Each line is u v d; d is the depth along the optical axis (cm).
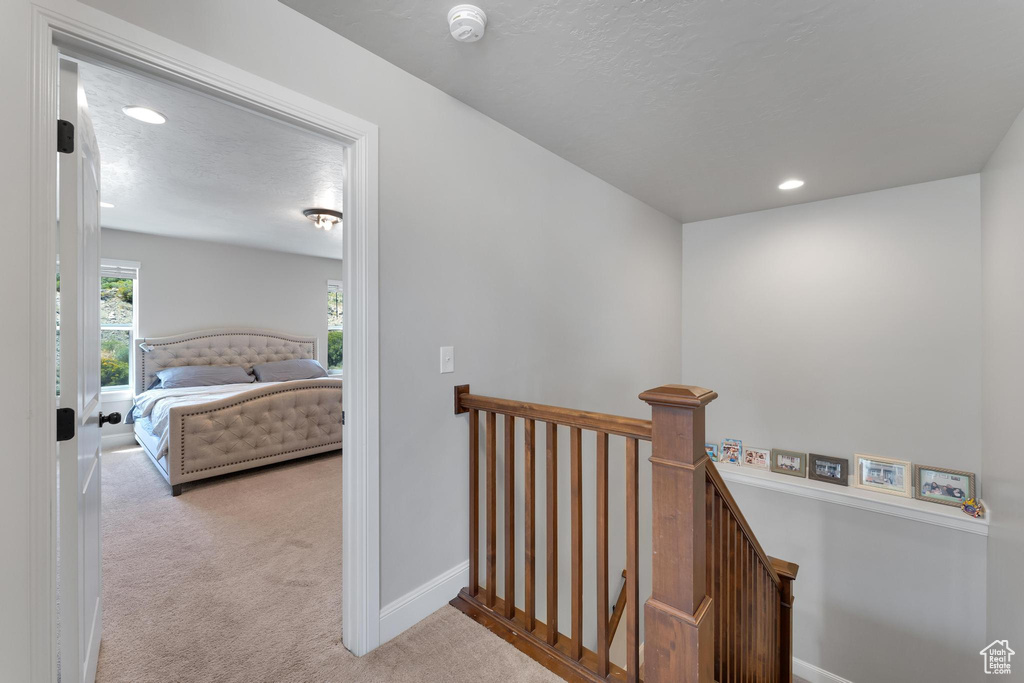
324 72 147
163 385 462
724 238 392
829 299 338
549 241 251
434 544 186
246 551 242
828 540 323
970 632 271
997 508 245
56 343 104
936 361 295
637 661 141
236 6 127
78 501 113
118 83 183
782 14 143
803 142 238
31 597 92
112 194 339
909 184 302
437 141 186
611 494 321
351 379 160
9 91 88
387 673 150
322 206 372
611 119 213
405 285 174
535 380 242
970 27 147
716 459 391
